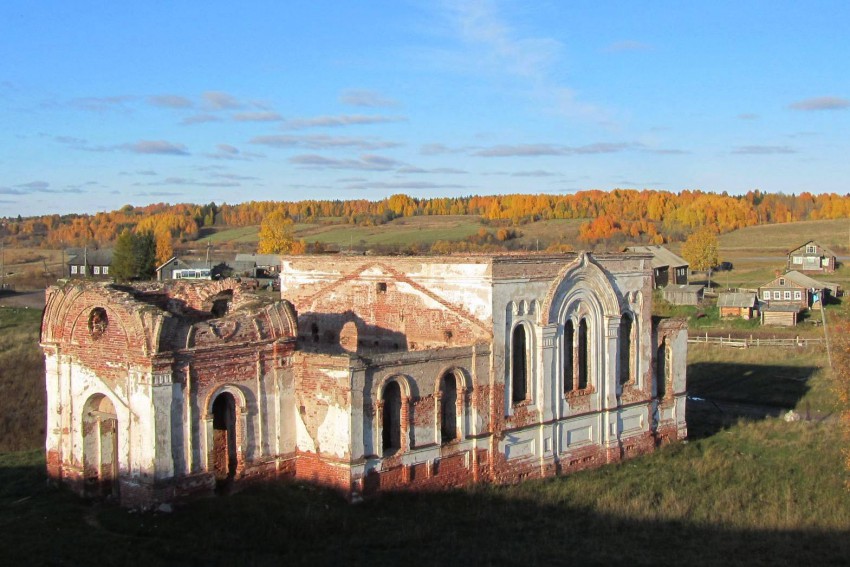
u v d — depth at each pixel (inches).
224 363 1099.3
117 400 1074.7
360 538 1017.5
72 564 872.3
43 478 1232.2
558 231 6968.5
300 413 1173.1
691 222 7406.5
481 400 1278.3
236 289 1307.8
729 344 2947.8
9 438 1540.4
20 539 933.2
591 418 1466.5
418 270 1349.7
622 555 1033.5
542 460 1373.0
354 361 1110.4
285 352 1165.1
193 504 1054.4
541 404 1365.7
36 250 7313.0
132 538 957.2
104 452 1146.0
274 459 1158.3
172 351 1035.9
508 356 1311.5
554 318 1381.6
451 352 1232.2
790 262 5098.4
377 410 1147.3
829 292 4101.9
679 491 1348.4
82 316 1118.4
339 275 1445.6
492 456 1295.5
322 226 7593.5
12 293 4015.8
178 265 4372.5
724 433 1758.1
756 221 7687.0
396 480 1176.2
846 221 7199.8
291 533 1009.5
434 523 1098.1
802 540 1144.2
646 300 1587.1
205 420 1080.8
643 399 1583.4
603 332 1483.8
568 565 987.9
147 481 1036.5
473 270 1286.9
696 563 1019.9
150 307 1048.2
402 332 1374.3
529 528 1127.0
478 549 1019.9
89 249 5393.7
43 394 1817.2
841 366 1487.5
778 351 2787.9
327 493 1132.5
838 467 1497.3
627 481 1382.9
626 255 1533.0
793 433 1752.0
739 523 1207.6
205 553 933.2
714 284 4658.0
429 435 1216.8
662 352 1663.4
